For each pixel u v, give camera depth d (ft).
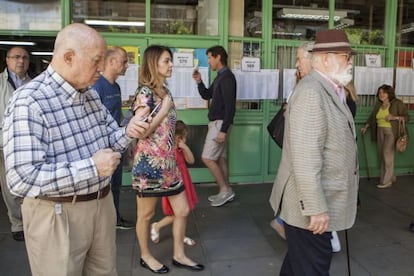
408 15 19.58
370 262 10.90
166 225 12.22
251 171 18.38
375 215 14.58
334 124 6.97
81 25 5.66
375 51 19.33
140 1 16.94
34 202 5.76
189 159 10.55
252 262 10.85
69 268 5.87
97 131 6.21
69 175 5.21
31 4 16.39
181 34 17.33
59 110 5.64
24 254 11.21
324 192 7.02
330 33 7.22
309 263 7.35
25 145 5.20
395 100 18.04
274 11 18.04
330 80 7.23
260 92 17.97
